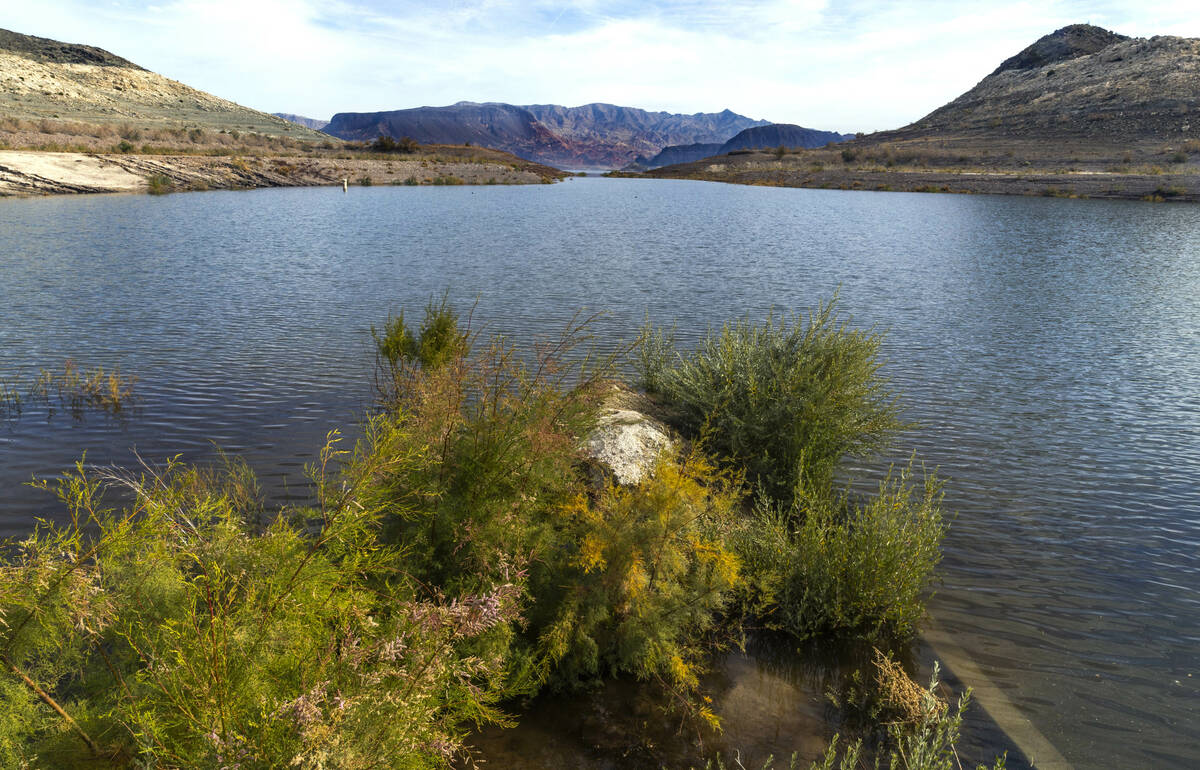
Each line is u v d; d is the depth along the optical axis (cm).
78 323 1424
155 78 15900
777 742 401
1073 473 802
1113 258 2653
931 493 584
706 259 2566
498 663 388
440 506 454
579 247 2825
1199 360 1283
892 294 1927
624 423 686
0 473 723
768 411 742
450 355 962
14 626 286
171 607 331
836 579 520
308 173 7000
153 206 4184
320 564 329
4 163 4875
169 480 705
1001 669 472
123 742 300
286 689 279
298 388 1034
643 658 453
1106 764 387
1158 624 527
